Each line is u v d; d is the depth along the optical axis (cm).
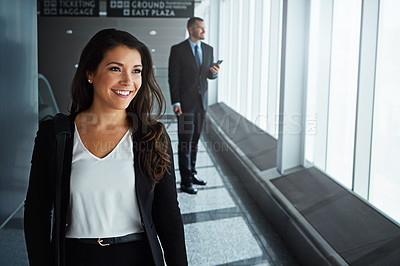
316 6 270
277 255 277
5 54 244
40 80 254
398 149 234
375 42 240
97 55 133
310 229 265
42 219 131
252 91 277
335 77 278
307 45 277
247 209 286
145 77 144
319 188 280
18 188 262
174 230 140
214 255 281
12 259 261
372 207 252
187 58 268
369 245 239
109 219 134
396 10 230
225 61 273
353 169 258
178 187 284
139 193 135
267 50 276
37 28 252
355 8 267
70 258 134
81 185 132
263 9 269
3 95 247
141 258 138
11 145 255
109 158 136
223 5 266
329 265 244
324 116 284
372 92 247
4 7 244
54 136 132
